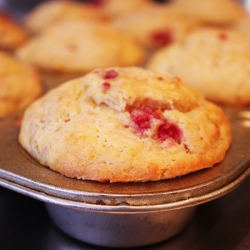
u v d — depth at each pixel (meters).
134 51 0.41
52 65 0.38
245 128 0.29
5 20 0.48
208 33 0.36
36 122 0.27
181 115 0.26
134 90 0.26
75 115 0.26
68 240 0.26
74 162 0.25
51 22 0.54
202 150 0.25
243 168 0.26
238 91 0.33
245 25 0.48
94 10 0.57
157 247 0.26
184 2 0.57
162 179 0.24
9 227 0.26
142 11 0.52
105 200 0.23
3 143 0.27
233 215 0.27
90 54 0.38
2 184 0.25
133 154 0.25
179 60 0.35
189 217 0.26
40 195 0.24
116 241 0.25
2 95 0.32
